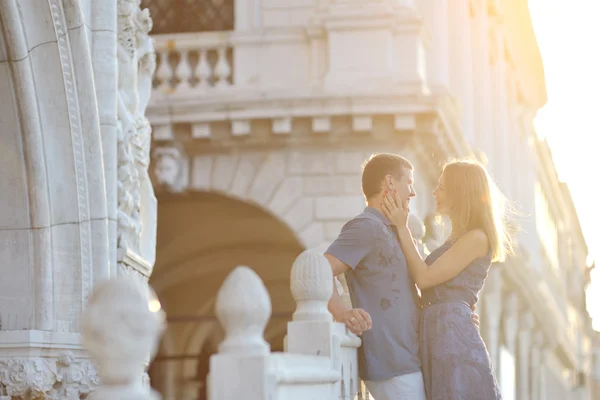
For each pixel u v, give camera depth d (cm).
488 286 3036
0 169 977
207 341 2836
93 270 1009
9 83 959
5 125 970
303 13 2186
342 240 775
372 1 2111
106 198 1048
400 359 771
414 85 2069
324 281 729
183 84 2167
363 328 759
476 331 772
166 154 2147
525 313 3834
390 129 2075
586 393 6538
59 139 995
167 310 2761
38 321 970
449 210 796
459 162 800
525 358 3875
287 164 2145
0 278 977
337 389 724
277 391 592
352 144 2122
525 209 4009
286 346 718
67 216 997
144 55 1230
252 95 2097
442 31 2417
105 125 1062
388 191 790
